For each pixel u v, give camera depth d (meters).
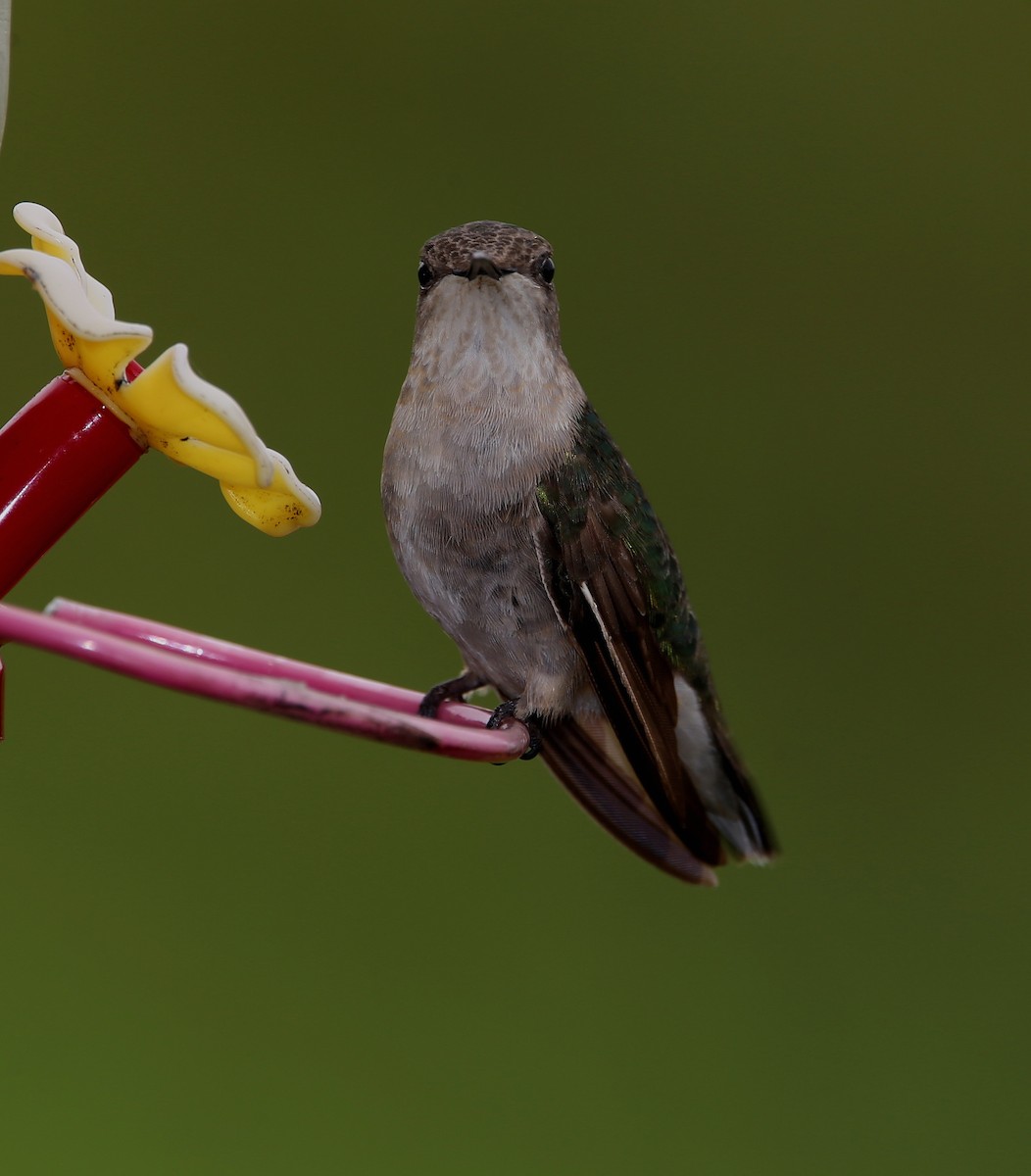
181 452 4.88
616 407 10.73
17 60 10.34
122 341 4.66
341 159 10.60
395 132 10.62
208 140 10.45
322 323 10.43
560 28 10.88
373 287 10.45
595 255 10.81
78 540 10.05
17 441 4.89
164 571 10.08
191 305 10.30
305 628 10.08
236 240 10.46
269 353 10.43
